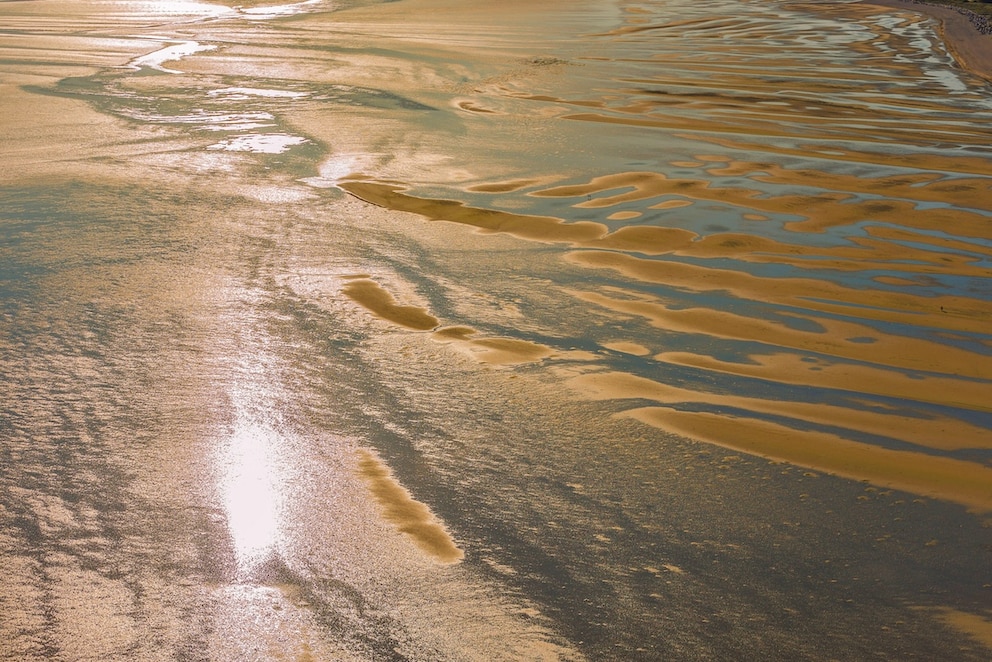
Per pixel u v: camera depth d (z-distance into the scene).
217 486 3.33
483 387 4.23
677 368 4.51
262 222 6.69
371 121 10.63
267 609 2.66
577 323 5.05
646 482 3.46
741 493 3.39
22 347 4.51
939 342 4.93
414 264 5.92
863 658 2.53
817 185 8.11
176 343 4.61
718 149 9.48
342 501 3.25
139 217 6.70
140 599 2.69
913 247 6.51
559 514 3.23
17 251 5.90
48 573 2.80
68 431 3.71
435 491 3.35
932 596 2.81
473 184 7.97
